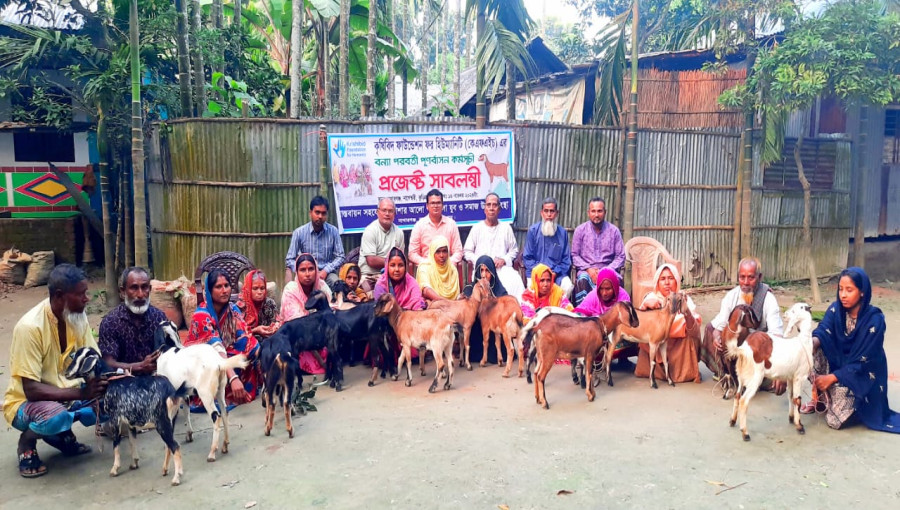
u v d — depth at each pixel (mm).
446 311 6504
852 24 8773
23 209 11516
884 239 12406
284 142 8586
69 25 10133
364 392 5863
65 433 4344
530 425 4922
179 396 4262
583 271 7484
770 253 11023
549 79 14938
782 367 4586
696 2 12250
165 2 9039
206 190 8547
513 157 9047
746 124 10156
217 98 10984
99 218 11711
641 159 9914
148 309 4629
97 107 9109
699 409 5293
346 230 8602
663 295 6207
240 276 8016
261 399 5555
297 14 12211
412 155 8695
